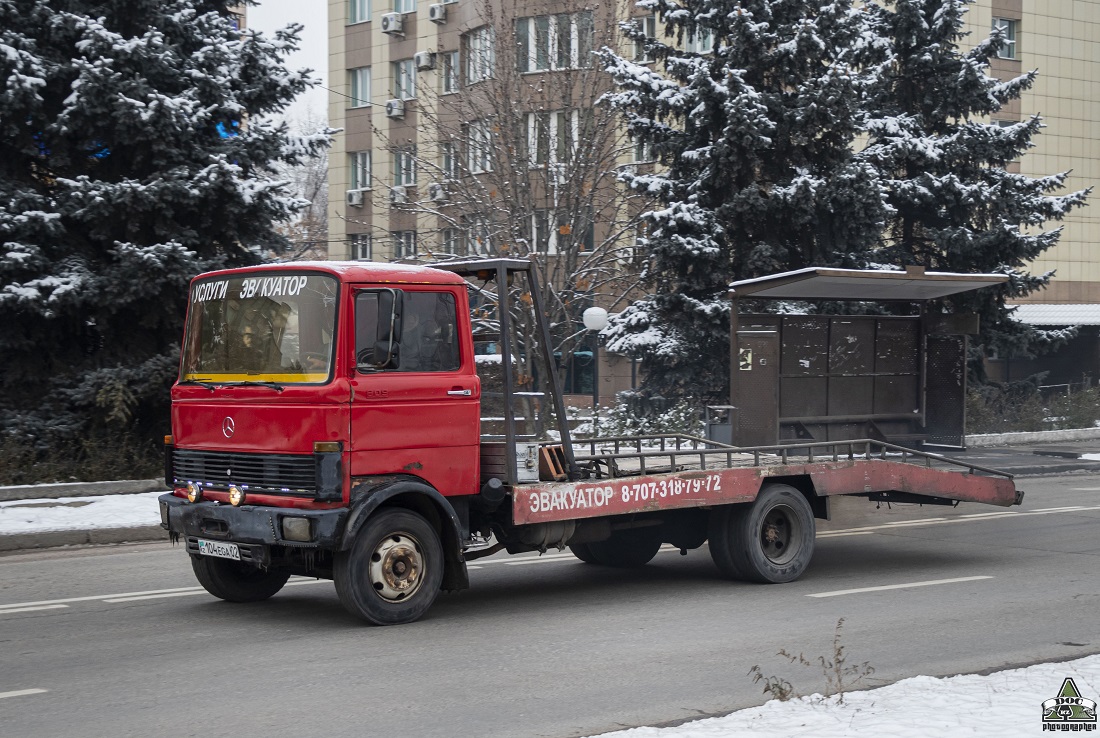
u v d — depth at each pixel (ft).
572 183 73.92
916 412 73.15
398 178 121.90
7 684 22.71
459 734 19.47
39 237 55.21
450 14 130.52
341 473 26.84
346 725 19.89
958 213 91.81
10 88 52.95
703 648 26.21
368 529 27.73
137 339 58.23
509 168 74.38
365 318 27.55
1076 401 107.86
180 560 39.96
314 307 27.68
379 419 27.55
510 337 30.60
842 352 70.03
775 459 36.50
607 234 82.74
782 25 79.46
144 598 32.58
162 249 53.88
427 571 28.78
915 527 49.75
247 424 28.14
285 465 27.37
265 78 61.77
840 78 76.23
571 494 30.78
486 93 76.43
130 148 56.85
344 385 26.94
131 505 49.11
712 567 39.04
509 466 29.91
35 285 53.42
